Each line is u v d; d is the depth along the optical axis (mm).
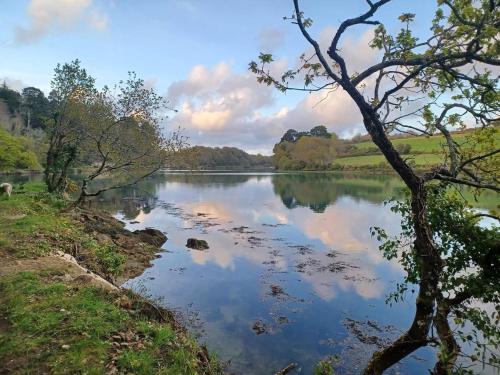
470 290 5461
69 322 6328
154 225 26297
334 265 16406
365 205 37219
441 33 4879
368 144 127750
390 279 14562
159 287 13211
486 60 4336
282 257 17766
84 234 15039
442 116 5703
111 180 64750
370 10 4570
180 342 6844
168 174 113688
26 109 99250
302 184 68250
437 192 5992
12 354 5469
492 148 5941
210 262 16688
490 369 7633
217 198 45406
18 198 18562
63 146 22953
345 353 9109
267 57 5379
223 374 7684
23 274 8289
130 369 5449
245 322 10664
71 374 5145
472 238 5754
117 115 19781
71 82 24656
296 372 8258
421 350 9219
